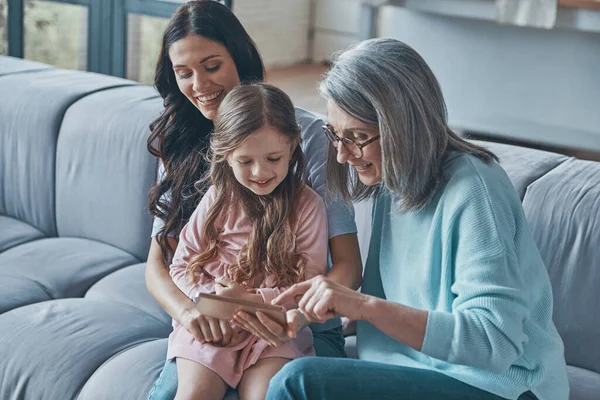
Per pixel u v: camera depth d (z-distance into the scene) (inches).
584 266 74.9
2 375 77.5
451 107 181.0
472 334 56.1
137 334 80.8
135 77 175.2
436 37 178.4
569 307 75.4
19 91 110.2
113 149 100.9
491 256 57.3
